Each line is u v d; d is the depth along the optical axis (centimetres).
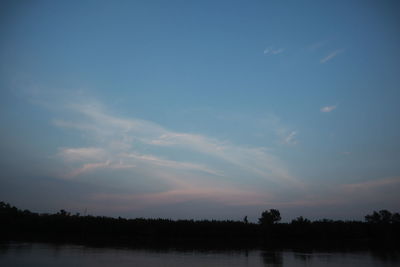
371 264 5856
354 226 13662
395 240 13162
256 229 14450
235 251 8350
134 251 7356
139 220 14088
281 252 8312
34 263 4703
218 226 14338
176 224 14075
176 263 5453
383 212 13900
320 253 8094
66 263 4841
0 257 5184
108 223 13462
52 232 12900
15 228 12531
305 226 14062
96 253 6525
